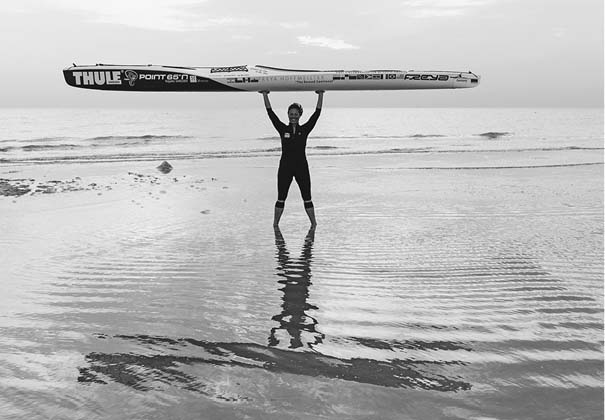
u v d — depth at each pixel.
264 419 2.29
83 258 5.37
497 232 6.75
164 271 4.91
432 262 5.29
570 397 2.50
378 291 4.34
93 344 3.18
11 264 5.10
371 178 12.73
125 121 70.12
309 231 6.87
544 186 11.28
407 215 8.01
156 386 2.62
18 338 3.26
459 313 3.79
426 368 2.85
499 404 2.43
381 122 84.69
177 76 7.55
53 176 12.59
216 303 4.01
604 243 6.11
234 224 7.31
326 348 3.15
